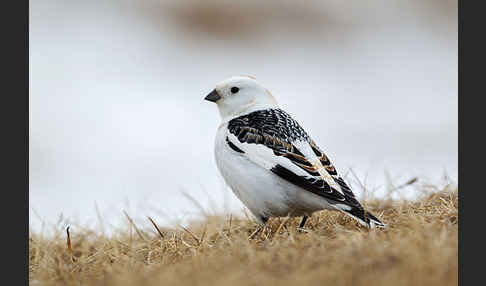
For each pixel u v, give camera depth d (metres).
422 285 5.30
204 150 15.47
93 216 10.87
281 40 22.80
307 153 7.63
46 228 9.14
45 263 7.42
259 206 7.79
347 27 23.39
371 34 22.92
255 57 21.73
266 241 7.26
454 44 21.88
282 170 7.50
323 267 5.87
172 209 10.68
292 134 7.85
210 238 8.06
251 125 8.05
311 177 7.34
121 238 8.55
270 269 6.09
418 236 6.29
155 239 8.32
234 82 8.84
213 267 6.30
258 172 7.68
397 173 12.21
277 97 18.73
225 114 8.98
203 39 22.72
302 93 19.03
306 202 7.54
